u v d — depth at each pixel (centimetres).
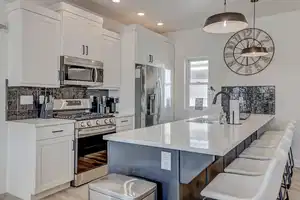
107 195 155
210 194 159
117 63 438
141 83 438
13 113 312
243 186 171
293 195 296
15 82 296
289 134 228
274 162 142
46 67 313
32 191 276
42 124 281
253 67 471
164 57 520
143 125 441
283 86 445
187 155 168
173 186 173
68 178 311
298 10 425
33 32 298
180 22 480
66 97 382
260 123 300
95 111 432
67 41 334
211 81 516
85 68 362
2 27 297
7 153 305
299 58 430
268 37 456
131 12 417
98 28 385
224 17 230
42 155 281
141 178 187
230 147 165
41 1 345
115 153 204
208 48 519
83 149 331
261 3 383
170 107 541
